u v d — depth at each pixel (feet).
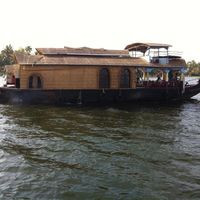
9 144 54.65
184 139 60.13
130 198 35.47
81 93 103.04
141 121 77.15
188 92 118.21
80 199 35.22
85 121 75.15
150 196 35.94
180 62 121.39
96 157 48.29
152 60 117.91
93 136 60.70
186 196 35.99
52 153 49.90
